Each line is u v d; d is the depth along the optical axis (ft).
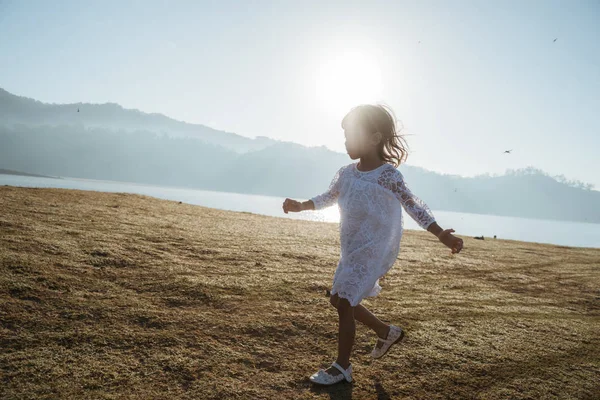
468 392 7.68
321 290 13.70
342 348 7.73
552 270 23.66
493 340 10.44
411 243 29.14
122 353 8.08
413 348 9.51
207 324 9.87
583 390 8.05
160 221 25.40
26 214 20.80
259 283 13.79
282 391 7.25
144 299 11.18
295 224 34.96
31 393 6.48
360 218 7.69
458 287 16.66
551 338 10.98
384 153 8.00
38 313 9.43
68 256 13.98
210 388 7.10
